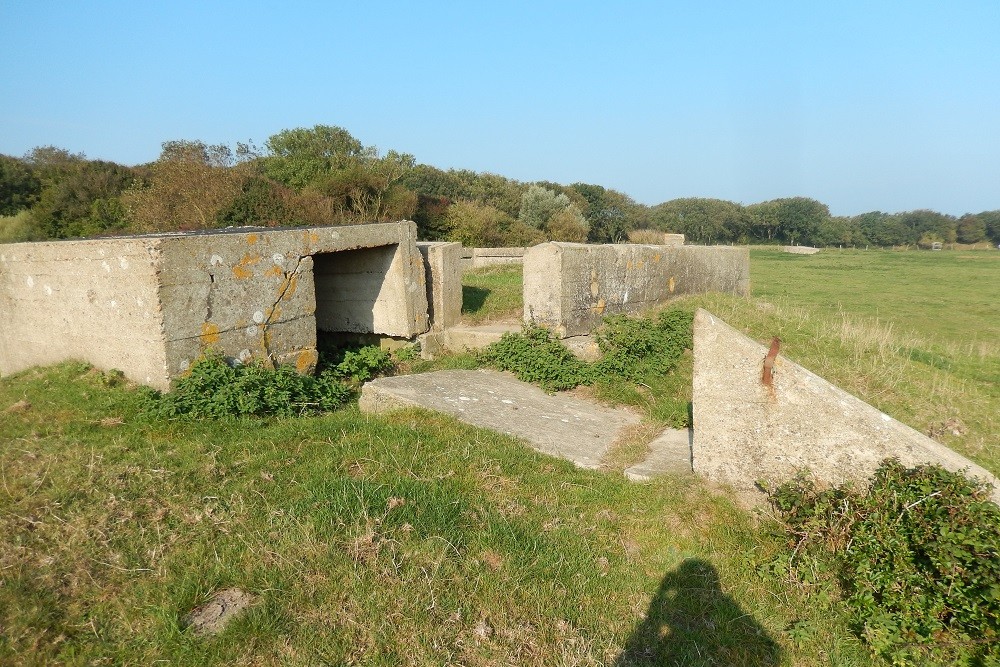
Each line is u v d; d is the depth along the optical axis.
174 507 3.91
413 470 4.58
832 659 3.10
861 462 3.95
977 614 3.04
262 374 6.25
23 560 3.30
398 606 3.09
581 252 8.70
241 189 22.48
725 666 3.05
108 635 2.90
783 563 3.64
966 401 7.59
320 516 3.75
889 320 15.62
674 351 8.38
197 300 6.23
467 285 13.39
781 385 4.21
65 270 6.85
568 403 7.12
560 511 4.28
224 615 3.03
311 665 2.73
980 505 3.29
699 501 4.33
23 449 4.68
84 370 6.68
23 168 38.00
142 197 23.27
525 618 3.16
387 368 8.41
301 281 7.30
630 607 3.40
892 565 3.30
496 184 49.97
